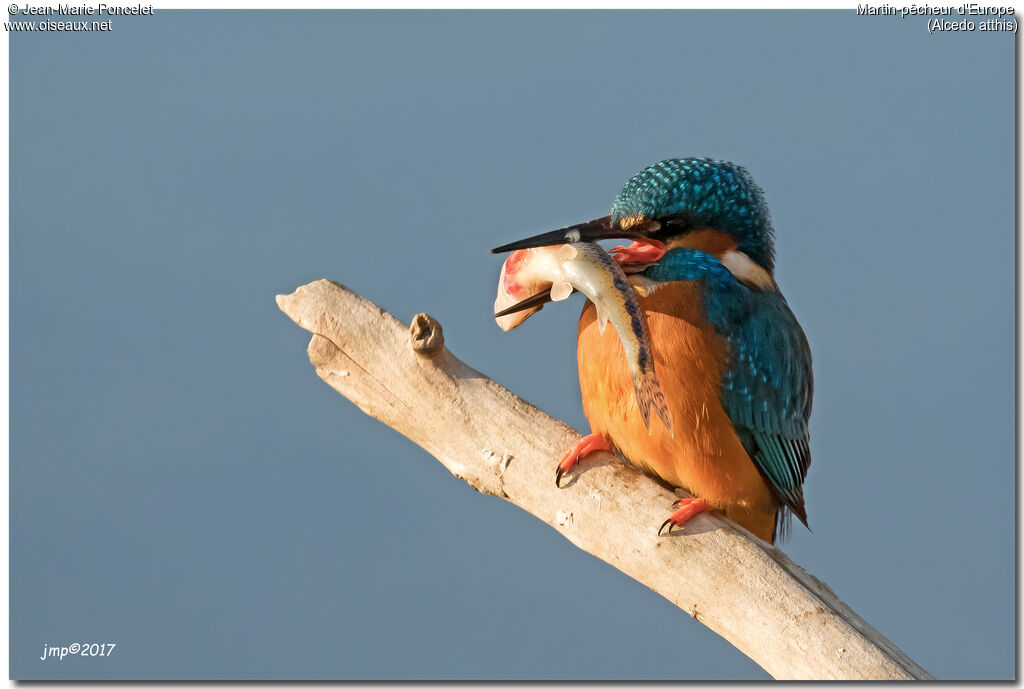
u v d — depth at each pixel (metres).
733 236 9.90
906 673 7.14
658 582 8.12
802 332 10.36
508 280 9.34
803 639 7.44
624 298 8.34
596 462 8.55
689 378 9.23
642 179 9.80
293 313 8.95
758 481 9.79
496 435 8.69
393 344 8.79
